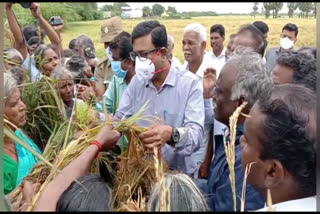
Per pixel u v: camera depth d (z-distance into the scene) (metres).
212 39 2.51
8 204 1.59
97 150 1.75
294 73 1.83
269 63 2.21
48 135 2.29
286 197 1.37
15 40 2.73
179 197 1.38
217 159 1.85
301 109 1.35
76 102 2.11
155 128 1.94
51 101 2.30
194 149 2.14
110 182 1.82
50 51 2.62
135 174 1.82
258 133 1.37
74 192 1.42
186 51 2.50
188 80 2.21
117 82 2.49
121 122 1.91
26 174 1.96
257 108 1.41
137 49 2.15
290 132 1.33
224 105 1.82
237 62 1.81
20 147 1.99
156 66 2.16
